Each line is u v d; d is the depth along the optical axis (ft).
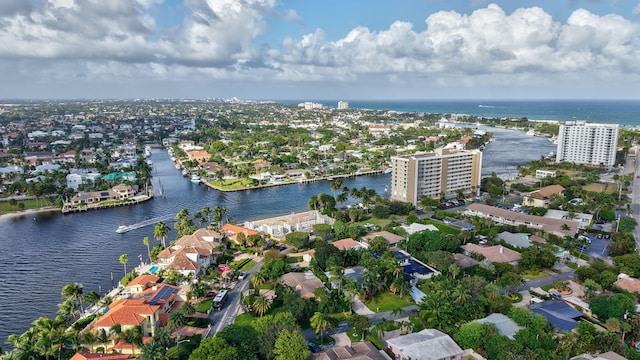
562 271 613.11
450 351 395.75
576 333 424.87
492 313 468.34
